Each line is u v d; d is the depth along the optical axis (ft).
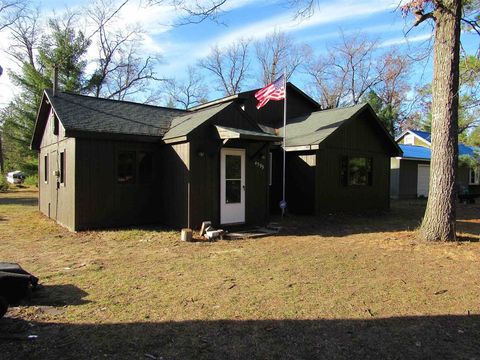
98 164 31.78
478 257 21.40
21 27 90.94
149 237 28.43
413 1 24.41
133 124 35.01
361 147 49.57
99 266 19.94
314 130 45.70
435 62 25.59
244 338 11.37
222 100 48.91
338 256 22.50
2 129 94.17
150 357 10.16
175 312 13.44
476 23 24.85
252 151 34.86
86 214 31.22
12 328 11.94
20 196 72.33
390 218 42.83
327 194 44.60
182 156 31.48
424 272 18.76
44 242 26.73
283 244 26.53
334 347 10.80
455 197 25.53
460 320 12.79
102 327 12.11
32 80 86.17
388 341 11.21
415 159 71.51
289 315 13.19
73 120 31.40
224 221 32.76
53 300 14.61
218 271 19.12
